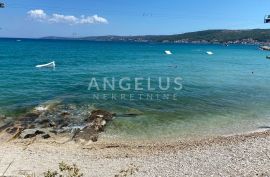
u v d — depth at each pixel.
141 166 19.39
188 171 18.45
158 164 19.69
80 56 107.88
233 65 88.50
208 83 50.62
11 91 39.59
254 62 101.81
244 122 29.22
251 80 56.59
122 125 27.30
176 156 21.05
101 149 22.48
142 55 122.38
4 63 75.62
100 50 152.62
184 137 25.00
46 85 44.81
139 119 29.00
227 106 34.91
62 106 32.84
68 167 14.95
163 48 195.88
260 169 18.48
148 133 25.72
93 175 17.94
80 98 36.53
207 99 38.00
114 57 107.19
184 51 166.00
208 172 18.23
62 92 39.91
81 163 19.88
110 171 18.59
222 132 26.34
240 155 20.81
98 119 28.02
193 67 77.94
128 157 21.05
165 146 23.06
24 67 68.12
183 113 31.45
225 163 19.55
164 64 84.12
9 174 17.89
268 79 58.62
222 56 131.75
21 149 22.05
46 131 25.55
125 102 35.06
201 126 27.73
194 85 48.00
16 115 29.42
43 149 22.19
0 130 25.56
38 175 17.83
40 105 32.72
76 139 24.14
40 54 111.25
